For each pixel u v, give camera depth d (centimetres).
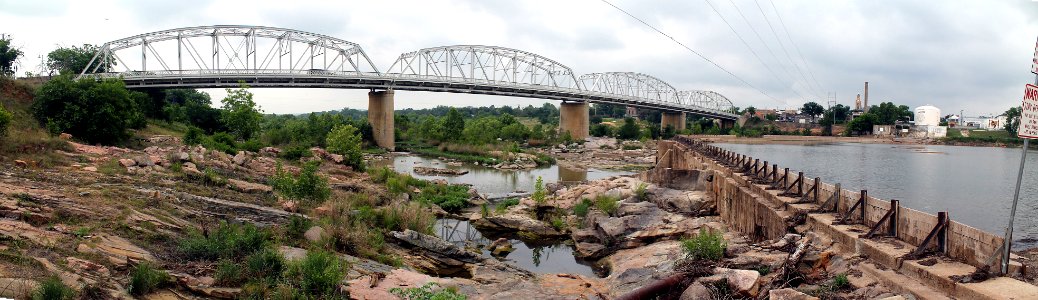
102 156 4059
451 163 10056
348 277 2172
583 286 2294
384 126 12912
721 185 3756
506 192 6309
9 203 2281
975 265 1623
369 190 4794
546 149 13612
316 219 3131
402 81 13162
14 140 3738
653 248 3038
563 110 17500
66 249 1969
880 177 7488
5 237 1917
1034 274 1580
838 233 2139
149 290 1808
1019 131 1517
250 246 2253
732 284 1788
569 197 4731
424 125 14112
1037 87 1478
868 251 1911
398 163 9794
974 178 7381
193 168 4003
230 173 4347
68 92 5112
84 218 2353
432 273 2786
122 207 2605
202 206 3066
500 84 15350
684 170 4475
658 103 19800
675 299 1888
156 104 9225
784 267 1867
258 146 6438
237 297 1886
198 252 2200
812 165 9288
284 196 3428
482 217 4159
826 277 1841
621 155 12112
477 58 15738
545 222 4178
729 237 3031
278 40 12362
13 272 1658
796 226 2508
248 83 11844
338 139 6725
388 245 3062
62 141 4072
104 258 1958
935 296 1497
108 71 11394
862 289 1644
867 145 16138
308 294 1916
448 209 4875
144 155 4191
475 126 14200
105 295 1661
